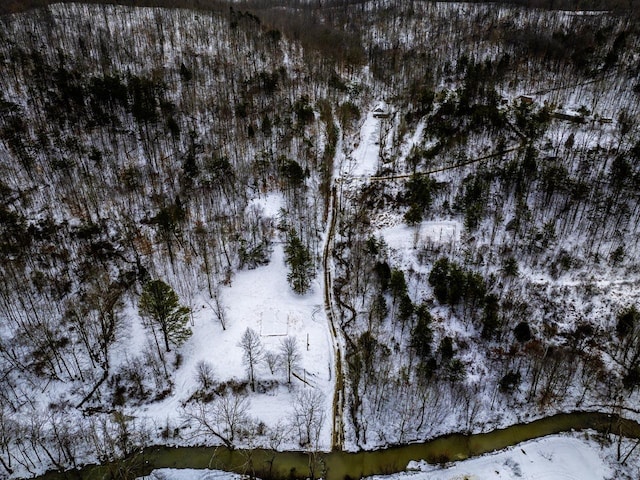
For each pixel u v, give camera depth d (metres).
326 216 101.69
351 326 76.75
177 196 93.50
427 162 111.31
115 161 107.50
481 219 92.06
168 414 64.44
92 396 65.88
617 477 56.16
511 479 56.62
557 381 66.94
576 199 90.62
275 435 61.41
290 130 122.12
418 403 63.78
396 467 58.31
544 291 76.81
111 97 118.38
